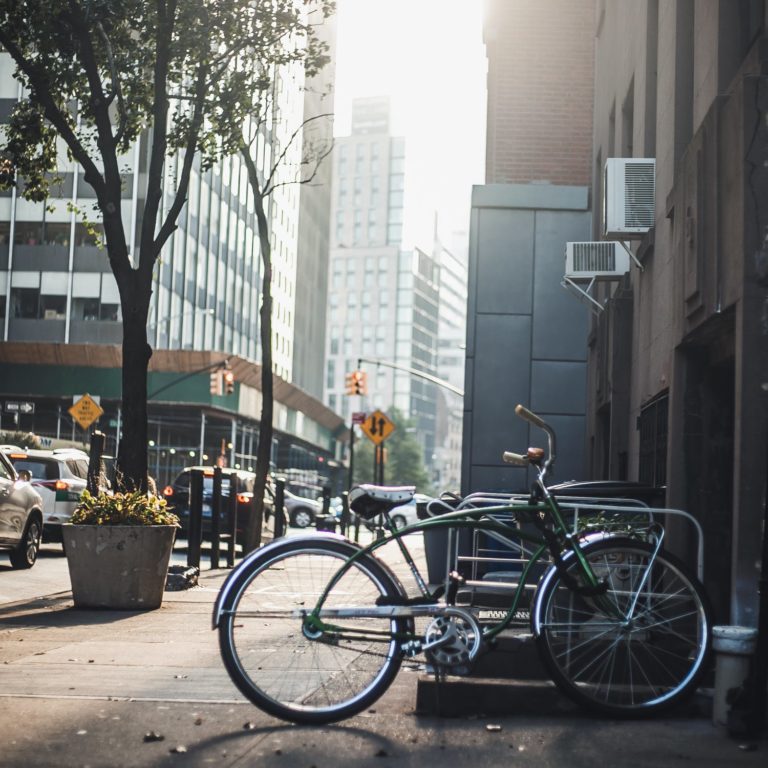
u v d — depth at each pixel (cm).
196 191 5844
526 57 2334
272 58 1666
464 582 530
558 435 1933
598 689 534
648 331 1121
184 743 475
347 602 519
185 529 2539
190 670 685
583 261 1447
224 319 6594
